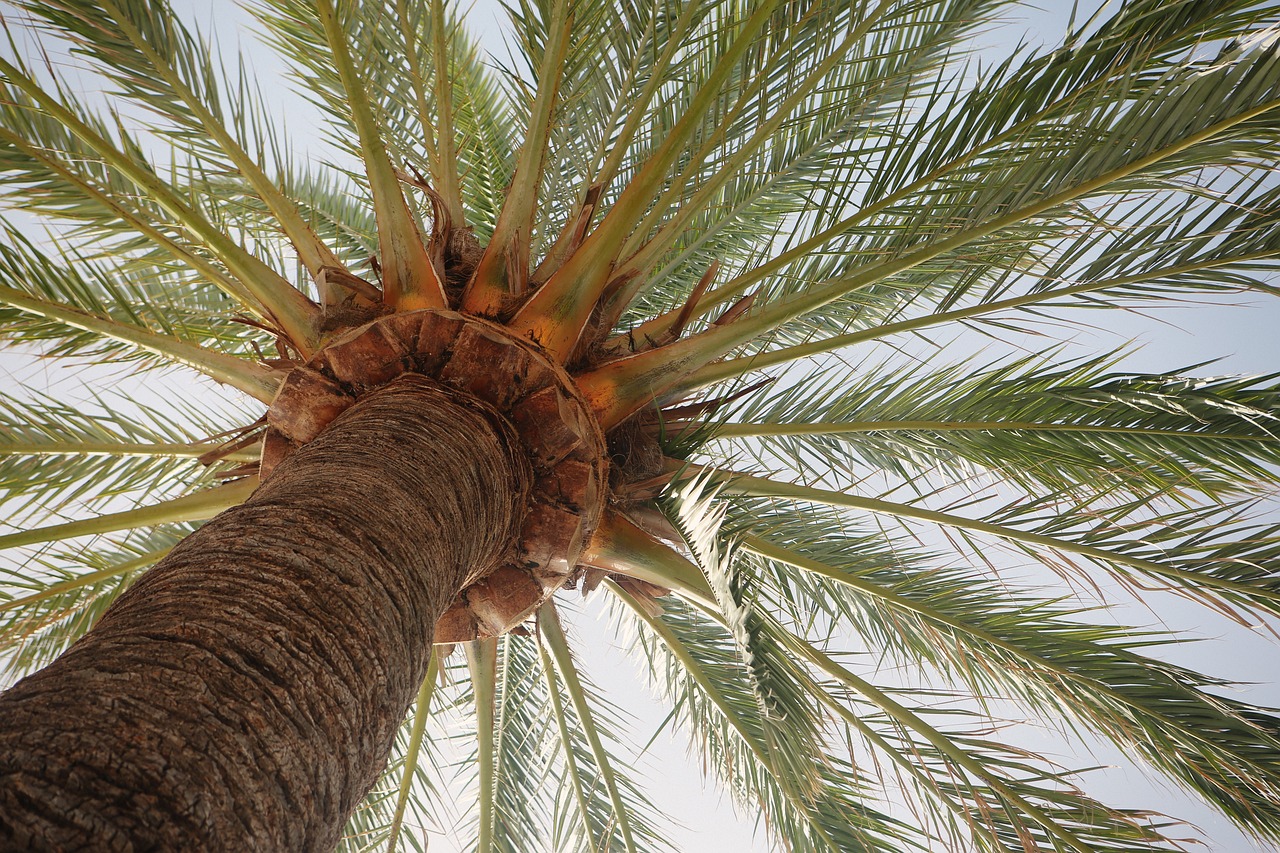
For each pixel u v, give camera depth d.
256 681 2.02
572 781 6.33
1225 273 4.54
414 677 2.61
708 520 3.77
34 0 4.57
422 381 4.09
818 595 6.15
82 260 4.82
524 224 4.67
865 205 5.09
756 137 4.93
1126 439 5.04
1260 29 4.24
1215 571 4.63
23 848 1.39
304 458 3.31
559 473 4.36
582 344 4.64
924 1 5.33
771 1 4.24
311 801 1.95
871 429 5.24
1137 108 4.39
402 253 4.40
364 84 5.73
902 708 4.90
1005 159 4.98
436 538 3.08
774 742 5.28
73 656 1.96
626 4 5.36
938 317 4.79
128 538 5.60
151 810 1.58
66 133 4.97
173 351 4.40
